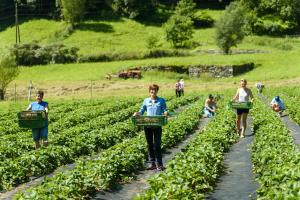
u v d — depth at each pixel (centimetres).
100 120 3027
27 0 13462
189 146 1830
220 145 1994
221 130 2208
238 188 1460
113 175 1537
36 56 8794
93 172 1471
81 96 6381
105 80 7406
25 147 2089
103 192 1445
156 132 1662
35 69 8388
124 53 8969
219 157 1720
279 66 7694
